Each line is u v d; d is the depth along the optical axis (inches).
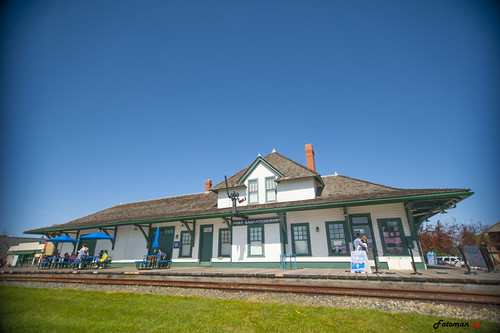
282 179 617.9
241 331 206.2
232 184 690.2
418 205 532.7
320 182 649.0
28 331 210.8
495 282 266.7
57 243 883.4
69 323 229.0
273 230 588.4
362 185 596.7
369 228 520.1
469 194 411.2
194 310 264.2
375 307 269.3
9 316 252.1
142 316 247.8
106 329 213.9
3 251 1403.8
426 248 1062.4
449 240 1048.8
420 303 275.4
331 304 283.3
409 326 210.5
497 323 215.3
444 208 509.7
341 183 637.9
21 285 469.1
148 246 727.1
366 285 312.7
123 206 1016.2
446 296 277.1
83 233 846.5
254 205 626.5
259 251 588.4
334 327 210.5
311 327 211.8
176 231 713.6
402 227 497.0
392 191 511.2
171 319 237.6
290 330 206.7
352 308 268.1
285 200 613.9
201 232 679.1
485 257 419.2
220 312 256.2
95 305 290.7
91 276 481.1
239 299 316.5
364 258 385.7
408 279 297.3
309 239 554.9
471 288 273.7
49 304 297.1
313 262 538.0
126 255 747.4
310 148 724.0
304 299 305.7
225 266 616.4
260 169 668.1
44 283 483.8
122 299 319.6
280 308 265.4
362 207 536.4
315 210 569.9
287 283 345.7
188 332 206.7
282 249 563.5
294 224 580.1
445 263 877.2
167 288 398.3
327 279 331.3
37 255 1047.0
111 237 740.0
